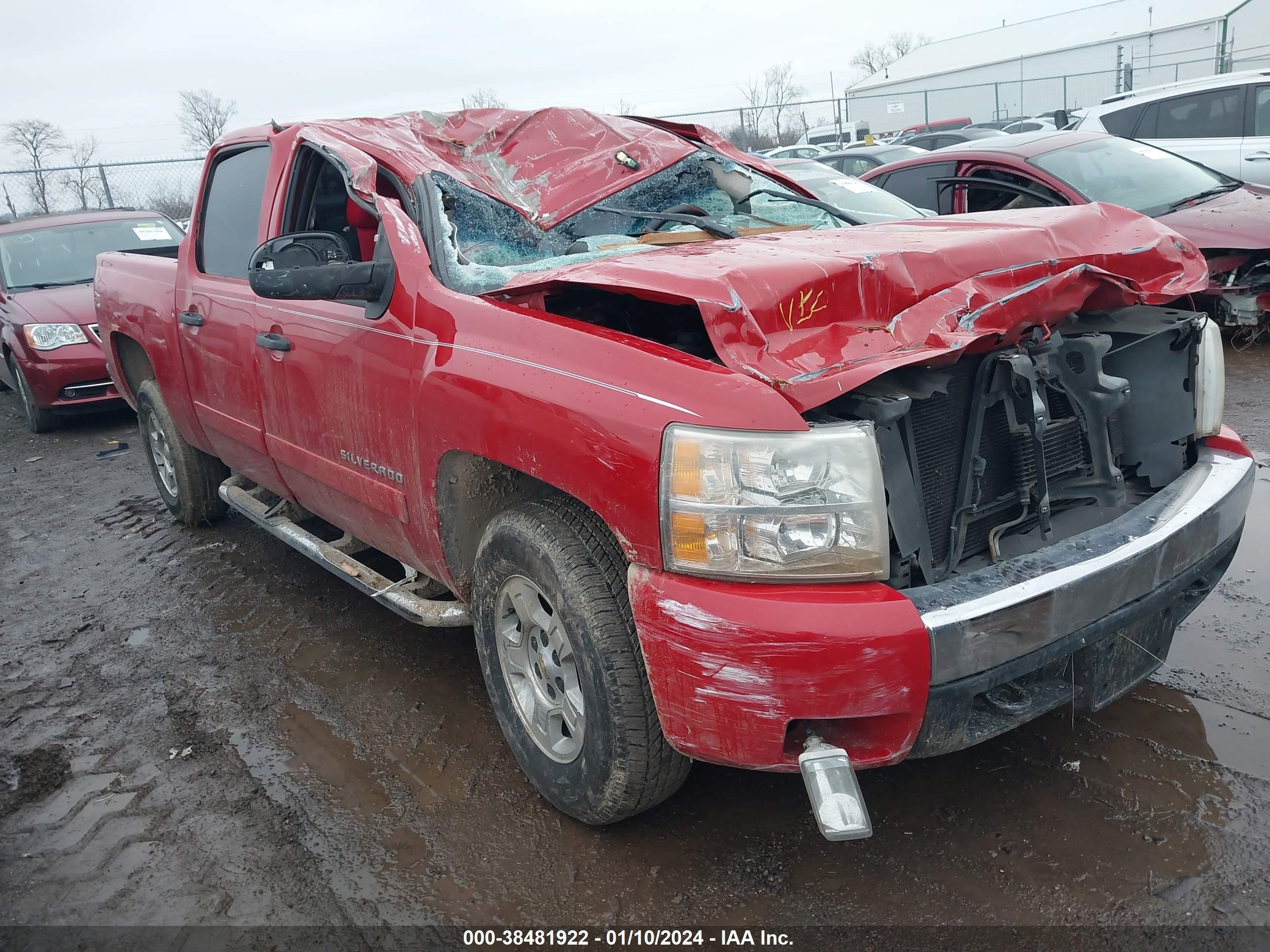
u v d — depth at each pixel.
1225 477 2.51
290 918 2.29
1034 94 32.09
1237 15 33.19
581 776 2.38
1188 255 2.74
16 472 6.86
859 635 1.88
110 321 4.90
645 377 2.08
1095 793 2.47
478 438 2.44
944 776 2.60
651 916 2.21
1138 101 9.68
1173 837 2.29
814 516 1.91
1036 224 2.62
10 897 2.43
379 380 2.82
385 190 3.20
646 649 2.05
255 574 4.45
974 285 2.26
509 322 2.43
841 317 2.19
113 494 6.04
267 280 2.68
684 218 3.19
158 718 3.25
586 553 2.26
